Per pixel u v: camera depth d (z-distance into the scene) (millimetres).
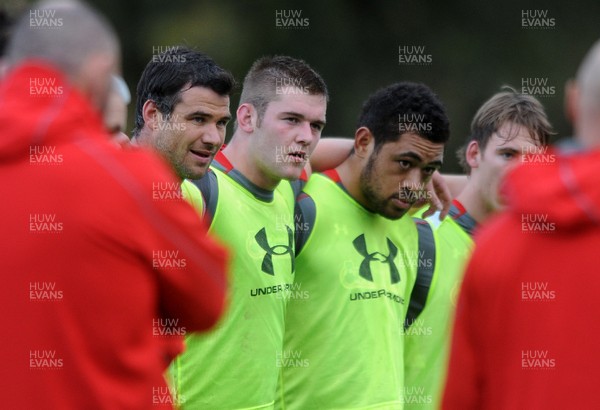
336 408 17109
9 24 12141
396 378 17531
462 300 11383
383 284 17750
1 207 10695
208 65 16141
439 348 18625
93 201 10555
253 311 16453
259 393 16484
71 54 10906
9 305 10578
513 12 66312
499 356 11094
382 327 17594
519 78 64938
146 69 16484
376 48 66438
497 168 18438
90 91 11102
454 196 21141
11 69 11180
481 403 11414
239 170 16906
